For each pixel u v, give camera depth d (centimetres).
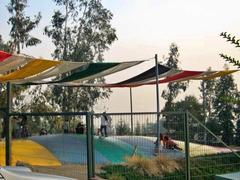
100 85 2502
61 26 4534
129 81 2336
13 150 1255
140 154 1195
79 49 4516
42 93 4322
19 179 513
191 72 2100
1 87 3506
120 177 1160
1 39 4297
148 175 1184
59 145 1236
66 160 1159
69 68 1631
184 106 5353
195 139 1275
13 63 1462
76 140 1144
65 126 1188
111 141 1268
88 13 4547
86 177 1045
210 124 2534
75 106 4512
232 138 2014
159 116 1108
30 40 4369
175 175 1187
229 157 1378
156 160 1186
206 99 5156
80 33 4553
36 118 1274
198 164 1290
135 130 1079
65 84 2295
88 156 952
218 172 1321
